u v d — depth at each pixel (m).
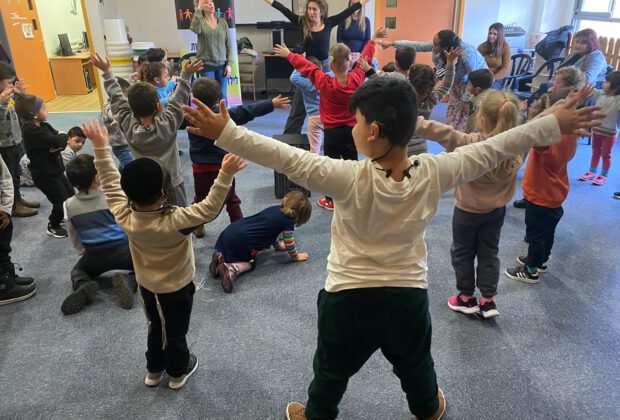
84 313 2.29
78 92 7.81
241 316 2.24
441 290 2.43
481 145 1.15
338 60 2.87
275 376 1.86
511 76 5.64
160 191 1.45
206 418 1.67
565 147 2.18
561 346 2.02
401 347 1.24
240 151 1.06
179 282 1.60
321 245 2.93
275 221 2.58
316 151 4.05
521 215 3.33
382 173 1.08
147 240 1.51
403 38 6.74
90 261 2.45
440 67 3.97
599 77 4.58
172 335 1.69
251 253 2.56
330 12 6.74
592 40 4.08
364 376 1.85
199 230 2.98
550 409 1.69
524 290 2.44
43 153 2.93
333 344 1.23
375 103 1.04
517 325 2.16
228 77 5.54
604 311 2.27
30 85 6.80
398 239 1.13
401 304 1.16
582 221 3.23
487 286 2.10
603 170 3.82
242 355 1.98
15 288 2.39
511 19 6.66
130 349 2.04
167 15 6.86
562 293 2.42
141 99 2.28
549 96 2.40
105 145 1.54
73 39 8.72
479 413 1.68
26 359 1.98
